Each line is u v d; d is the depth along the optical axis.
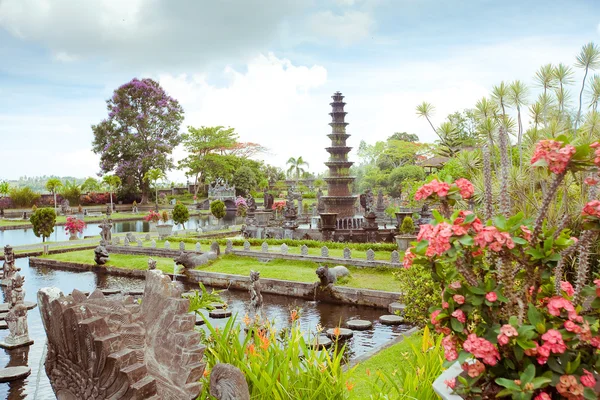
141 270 26.62
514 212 10.12
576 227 9.53
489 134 10.71
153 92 79.25
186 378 4.87
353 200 40.00
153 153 77.88
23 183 129.75
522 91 10.79
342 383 6.13
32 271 28.27
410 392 5.85
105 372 4.49
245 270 24.12
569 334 4.26
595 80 10.55
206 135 82.38
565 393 4.18
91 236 40.94
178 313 5.33
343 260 23.47
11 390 11.48
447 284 4.98
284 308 19.14
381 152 74.62
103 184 84.62
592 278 9.12
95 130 78.19
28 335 15.11
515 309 4.69
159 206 77.62
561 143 4.53
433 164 54.44
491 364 4.34
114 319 5.05
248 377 6.06
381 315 17.83
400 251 26.08
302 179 95.94
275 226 39.44
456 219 4.67
